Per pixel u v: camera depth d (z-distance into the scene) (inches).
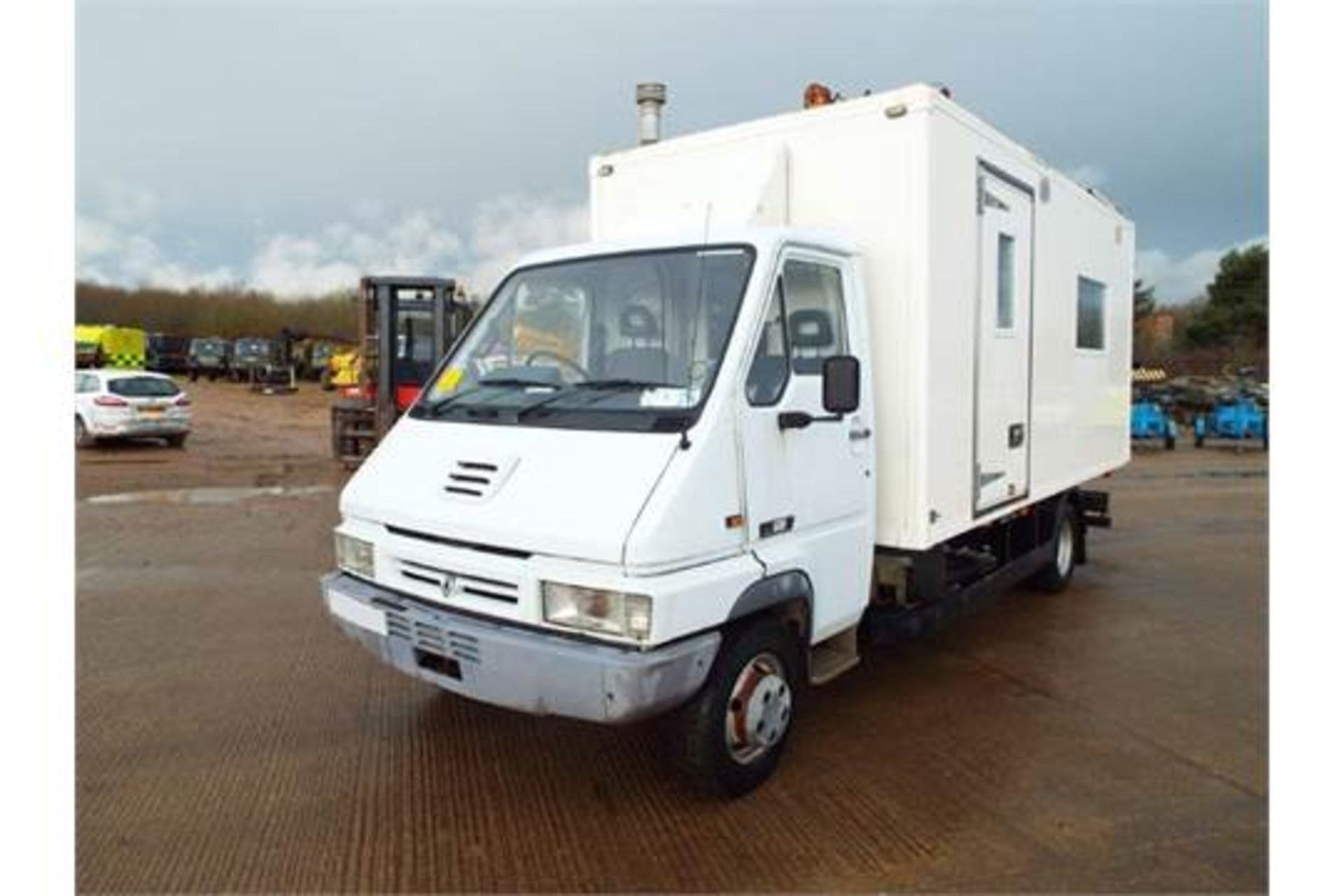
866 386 177.3
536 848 140.3
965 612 218.7
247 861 136.4
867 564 180.2
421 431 167.8
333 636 245.9
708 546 138.5
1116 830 146.8
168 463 662.5
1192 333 1884.8
